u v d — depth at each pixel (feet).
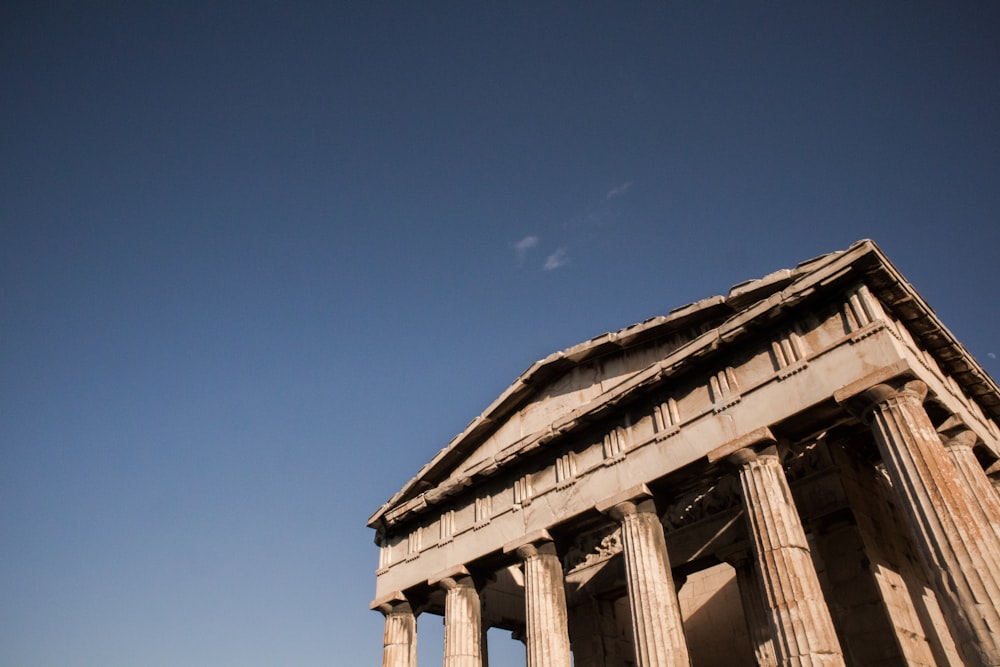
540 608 80.07
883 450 58.59
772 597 60.23
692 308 79.56
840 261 63.87
